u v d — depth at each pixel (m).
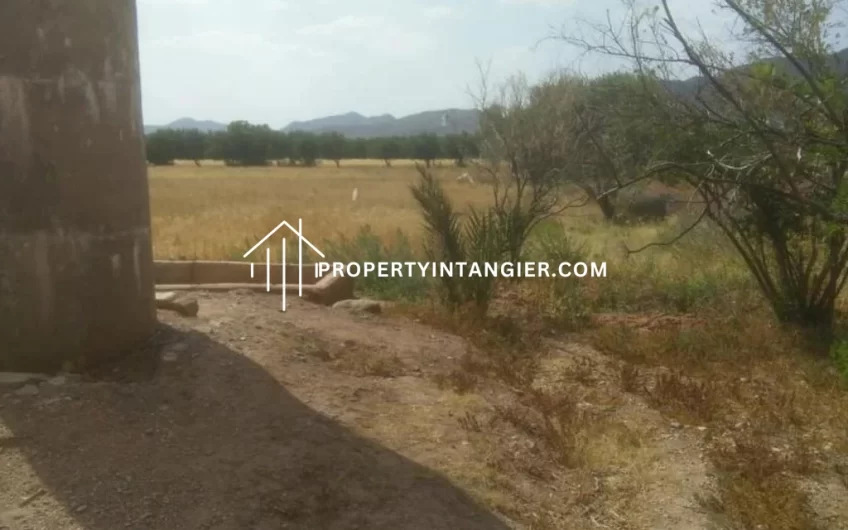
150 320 5.75
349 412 5.39
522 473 5.07
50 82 4.88
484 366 6.96
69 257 5.07
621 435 5.78
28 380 4.90
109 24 5.14
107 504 3.94
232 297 7.72
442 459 4.94
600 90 6.80
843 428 6.07
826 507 4.97
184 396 5.08
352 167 74.56
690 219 12.88
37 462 4.21
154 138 79.81
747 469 5.32
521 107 14.91
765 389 6.85
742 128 4.88
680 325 8.72
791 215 8.26
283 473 4.39
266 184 46.78
